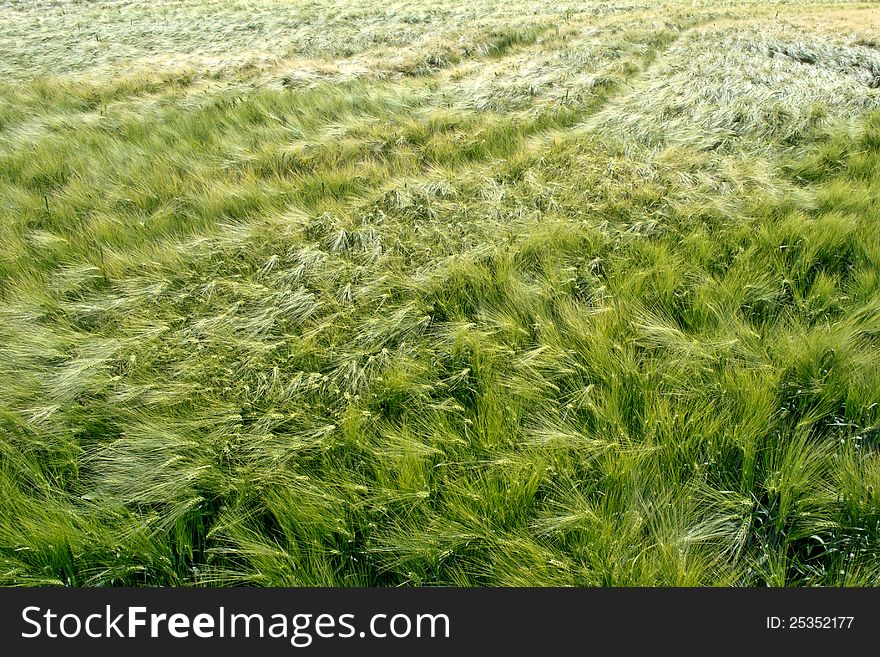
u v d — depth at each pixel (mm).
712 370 2676
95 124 7738
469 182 5344
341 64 11164
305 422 2605
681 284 3471
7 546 2098
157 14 18656
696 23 13594
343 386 2857
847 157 5539
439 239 4285
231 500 2334
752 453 2270
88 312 3555
